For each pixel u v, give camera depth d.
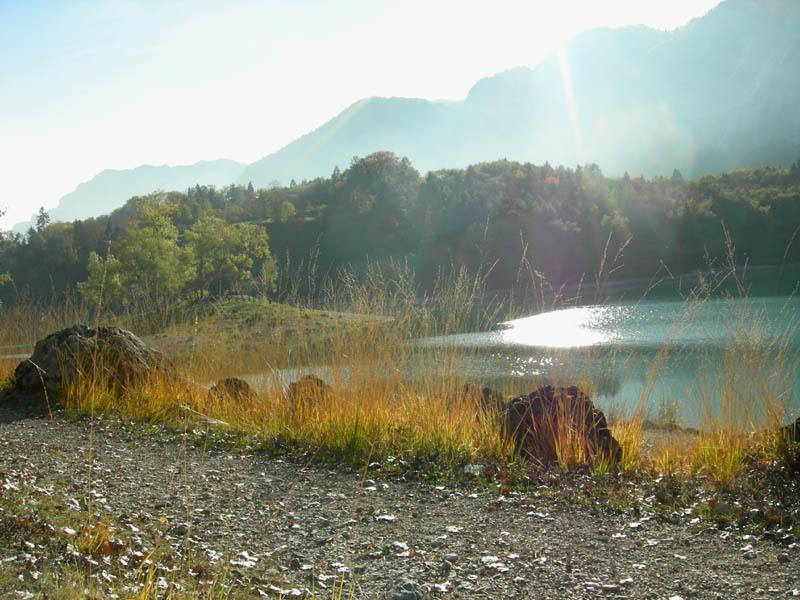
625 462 6.19
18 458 6.21
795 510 4.70
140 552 3.82
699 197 92.50
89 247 110.81
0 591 2.94
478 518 4.83
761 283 33.72
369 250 103.00
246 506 5.05
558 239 72.06
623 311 40.91
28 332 12.17
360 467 6.21
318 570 3.85
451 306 7.79
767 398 6.06
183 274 54.44
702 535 4.40
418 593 3.52
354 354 7.41
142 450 6.83
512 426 6.65
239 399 8.63
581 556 4.07
